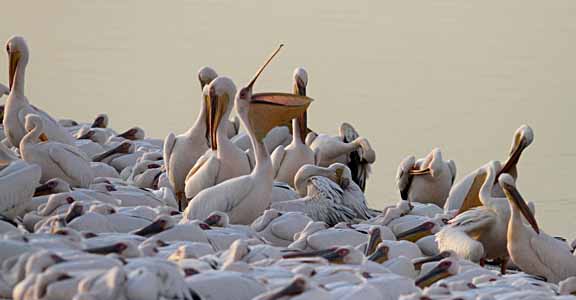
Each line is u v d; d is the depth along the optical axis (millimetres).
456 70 34656
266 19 44750
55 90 32156
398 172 18203
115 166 19047
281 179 17359
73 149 15344
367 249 12531
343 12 46188
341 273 9852
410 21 43875
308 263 10320
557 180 23141
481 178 15867
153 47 38875
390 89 32000
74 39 40188
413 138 26703
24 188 12766
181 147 16406
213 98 15664
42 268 8625
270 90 32750
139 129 21516
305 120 17500
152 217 12883
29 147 15148
